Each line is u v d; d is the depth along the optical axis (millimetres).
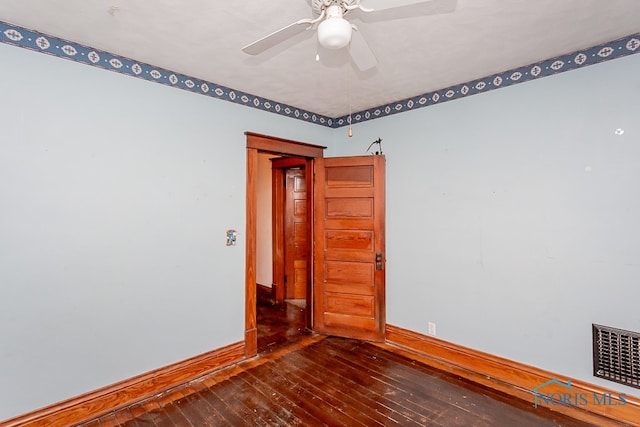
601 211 2281
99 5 1780
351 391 2559
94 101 2301
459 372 2867
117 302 2395
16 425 1995
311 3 1639
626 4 1792
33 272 2066
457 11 1828
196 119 2826
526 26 2012
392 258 3502
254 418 2227
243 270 3148
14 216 2006
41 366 2088
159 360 2592
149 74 2551
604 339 2258
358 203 3598
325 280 3729
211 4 1763
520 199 2645
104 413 2289
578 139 2371
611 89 2234
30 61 2059
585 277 2346
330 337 3670
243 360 3096
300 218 5113
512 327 2682
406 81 2896
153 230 2578
